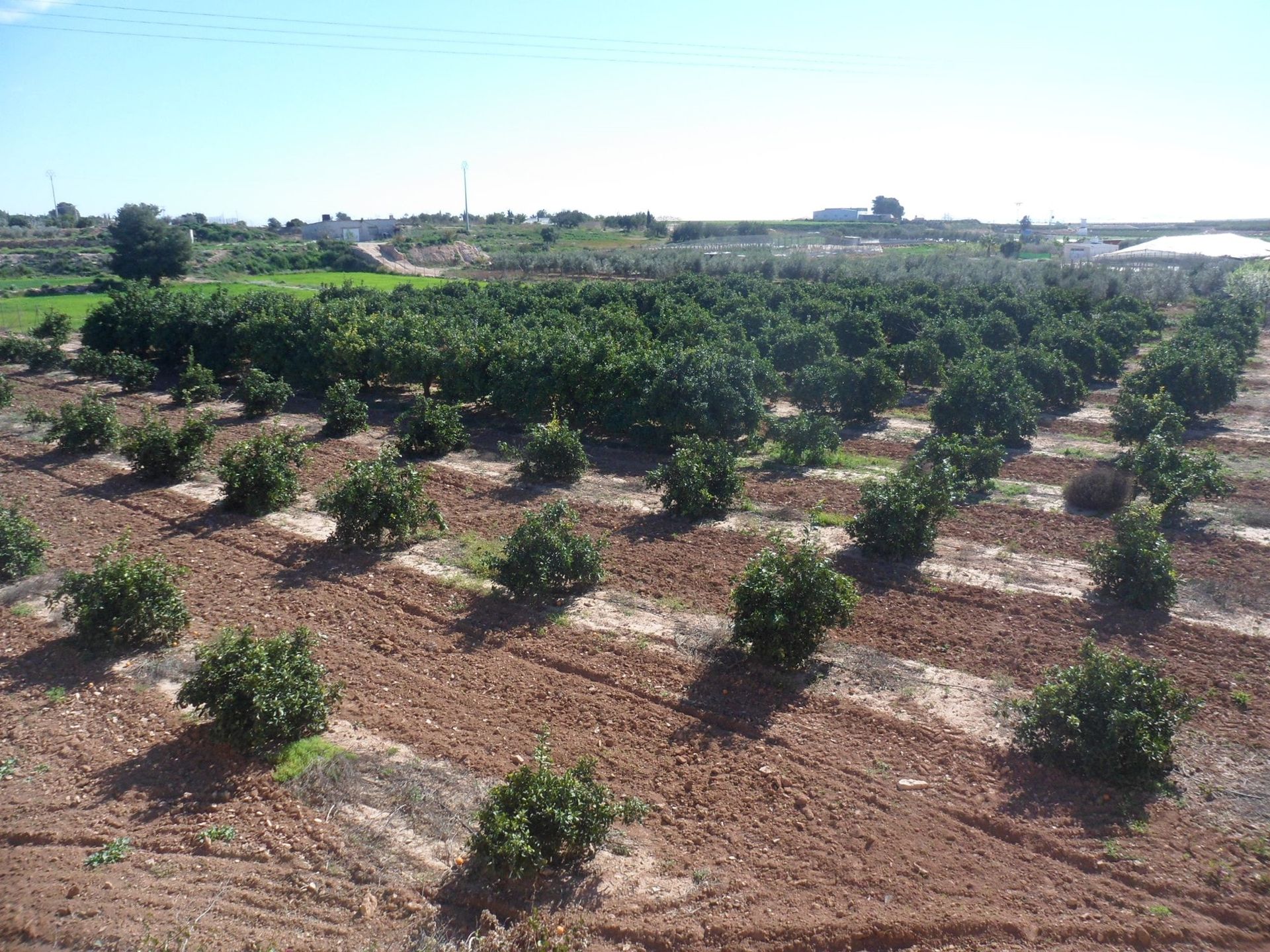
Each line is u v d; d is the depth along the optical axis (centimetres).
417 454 2139
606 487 1870
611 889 717
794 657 1055
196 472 1909
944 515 1506
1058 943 664
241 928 672
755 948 658
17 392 2984
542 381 2272
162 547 1491
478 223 12606
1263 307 4169
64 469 1967
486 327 2805
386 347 2697
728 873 736
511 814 733
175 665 1070
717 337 2873
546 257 7475
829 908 696
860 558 1437
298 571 1390
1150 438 1783
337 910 692
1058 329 3156
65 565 1400
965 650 1126
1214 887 713
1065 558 1442
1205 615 1213
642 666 1085
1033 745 888
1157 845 764
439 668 1085
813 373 2488
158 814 806
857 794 841
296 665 931
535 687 1041
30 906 690
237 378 3241
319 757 880
